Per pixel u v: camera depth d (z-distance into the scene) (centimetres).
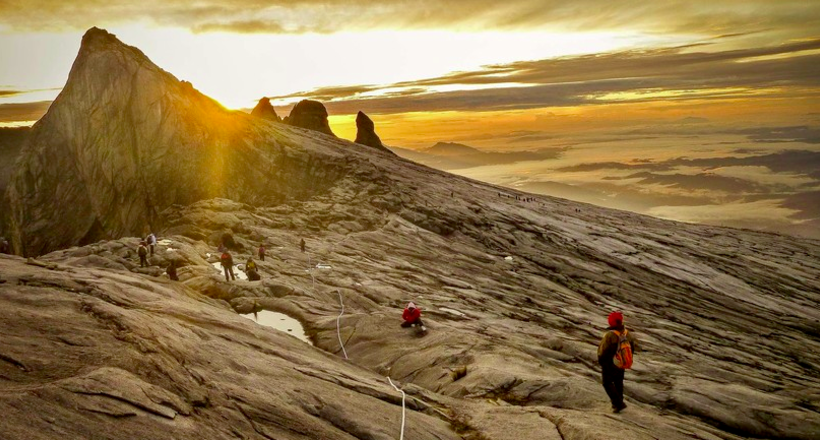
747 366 3722
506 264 5672
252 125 8606
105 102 7381
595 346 2605
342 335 1998
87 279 1356
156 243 3153
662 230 11500
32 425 611
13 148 16088
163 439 682
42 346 819
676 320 5222
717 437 1226
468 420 1198
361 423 952
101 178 7094
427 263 4797
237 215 4872
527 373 1568
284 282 2659
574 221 9850
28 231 6988
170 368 870
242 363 1049
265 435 800
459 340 1898
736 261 9338
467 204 8412
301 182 7488
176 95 7512
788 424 1698
